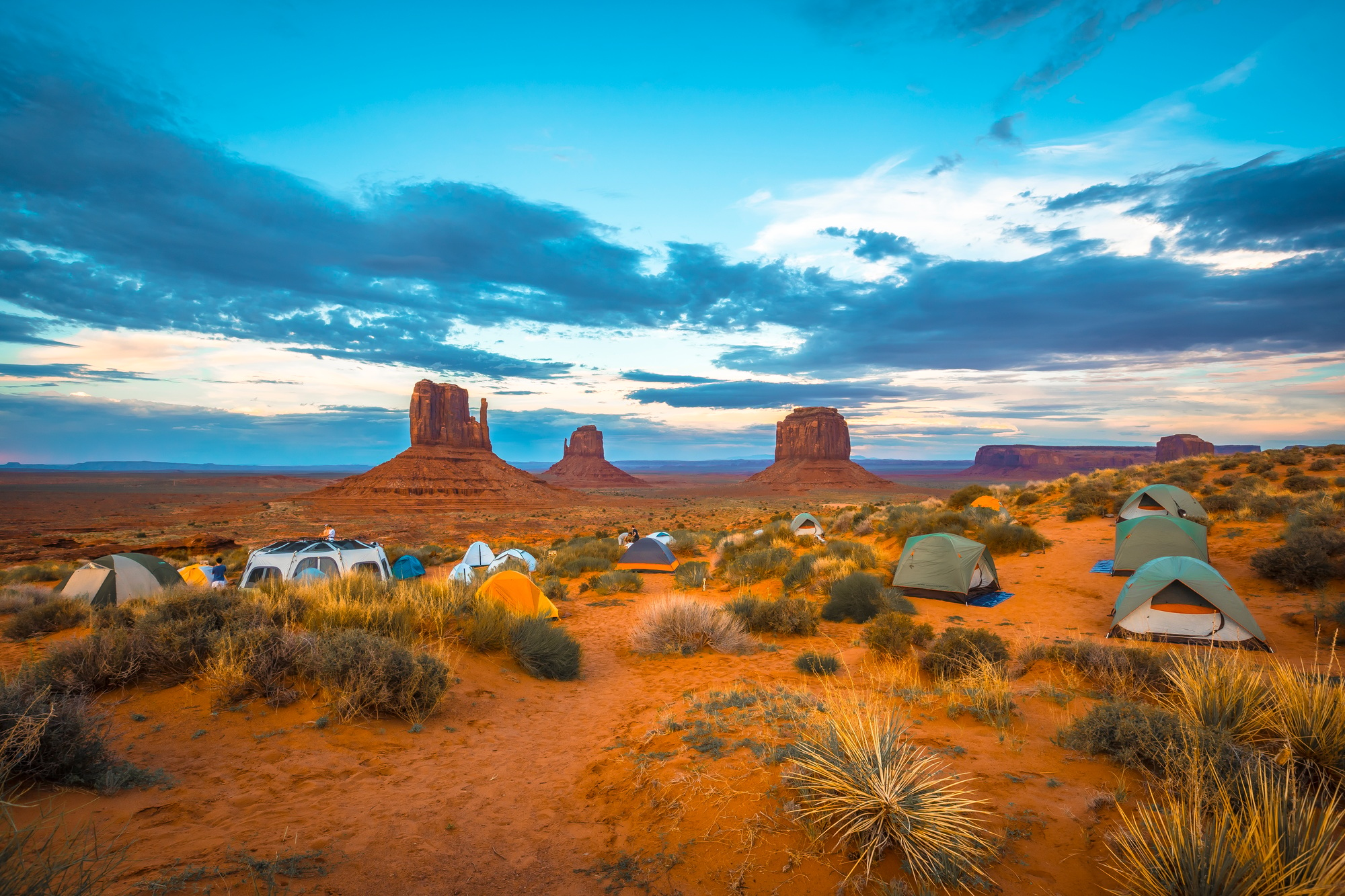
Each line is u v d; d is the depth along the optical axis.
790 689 7.48
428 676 7.09
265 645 6.93
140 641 6.77
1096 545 18.30
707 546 33.28
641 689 9.29
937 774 4.19
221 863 3.49
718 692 7.66
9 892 2.78
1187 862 2.76
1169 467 29.22
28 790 4.00
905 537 21.98
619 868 3.68
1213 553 15.19
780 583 18.69
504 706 7.89
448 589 11.32
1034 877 3.07
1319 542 12.31
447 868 3.77
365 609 9.14
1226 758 3.80
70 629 11.52
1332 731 3.79
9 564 40.81
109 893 3.04
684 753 5.28
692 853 3.68
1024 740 4.97
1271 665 7.00
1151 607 10.36
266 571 16.22
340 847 3.90
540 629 10.40
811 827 3.58
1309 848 2.77
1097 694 6.50
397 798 4.86
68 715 4.39
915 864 3.14
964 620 12.95
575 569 25.91
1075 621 12.36
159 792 4.46
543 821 4.54
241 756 5.36
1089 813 3.64
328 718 6.19
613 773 5.30
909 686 7.59
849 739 3.99
